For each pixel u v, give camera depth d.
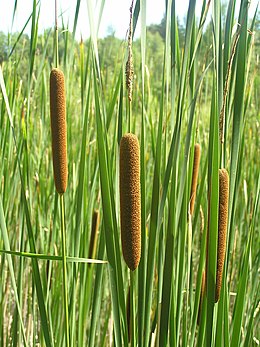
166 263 0.43
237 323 0.46
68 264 0.71
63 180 0.43
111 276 0.44
